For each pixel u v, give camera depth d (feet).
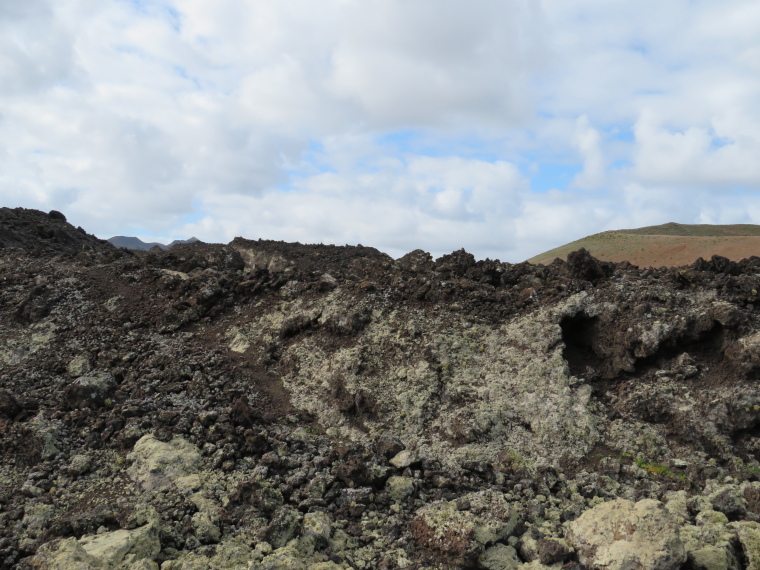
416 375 38.14
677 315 38.04
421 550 24.98
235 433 31.73
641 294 40.78
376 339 41.70
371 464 29.76
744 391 33.24
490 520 25.49
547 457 32.73
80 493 26.45
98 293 49.01
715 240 236.63
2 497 25.71
